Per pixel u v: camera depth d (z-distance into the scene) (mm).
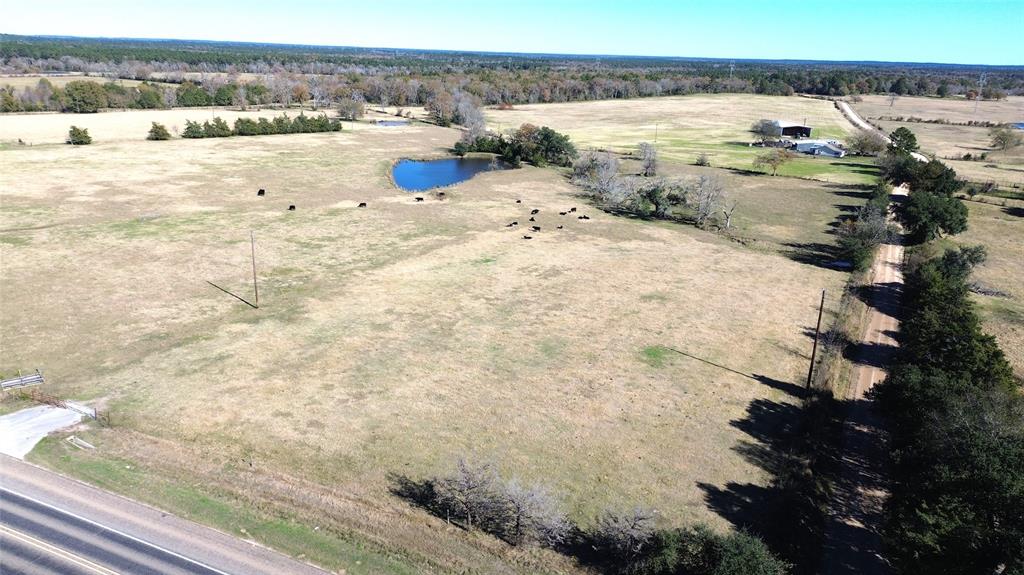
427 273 68688
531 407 43531
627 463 38094
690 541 28656
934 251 82375
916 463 36500
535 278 68625
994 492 28062
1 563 27000
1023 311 64375
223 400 42188
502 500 32031
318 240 78125
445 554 29703
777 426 43062
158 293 59562
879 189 106312
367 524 31250
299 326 54219
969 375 41062
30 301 56062
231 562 28094
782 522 33375
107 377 44438
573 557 30438
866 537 33656
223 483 33500
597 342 53938
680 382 48031
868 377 51281
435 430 40219
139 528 29766
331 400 42969
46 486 32375
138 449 36094
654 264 75125
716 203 96750
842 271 76000
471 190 110750
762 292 67438
